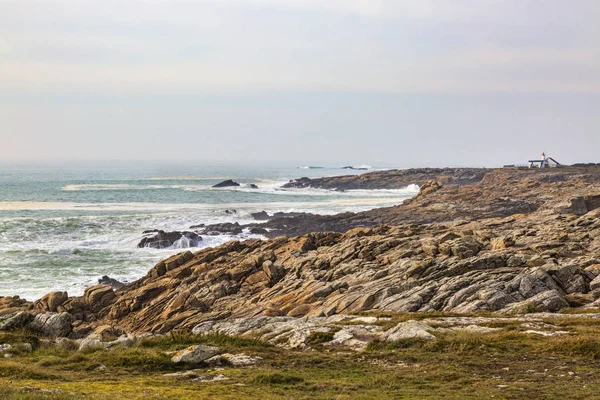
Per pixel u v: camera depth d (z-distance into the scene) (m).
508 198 91.38
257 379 16.03
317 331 22.75
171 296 40.09
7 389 13.54
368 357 19.06
